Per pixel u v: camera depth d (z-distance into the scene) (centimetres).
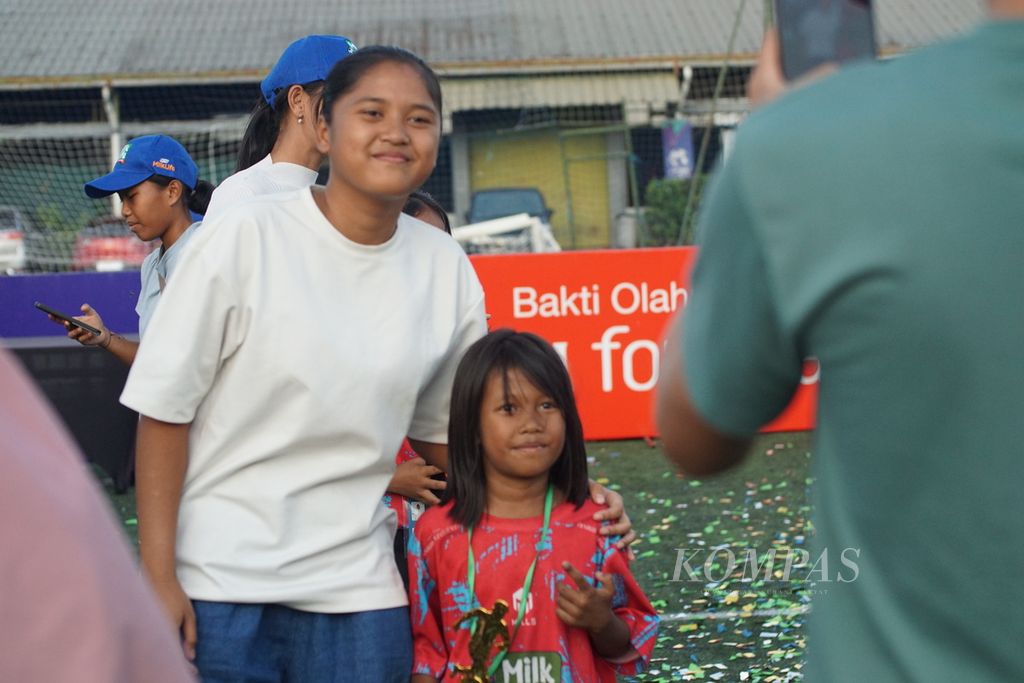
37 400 82
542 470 246
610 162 2242
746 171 108
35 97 2212
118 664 76
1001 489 101
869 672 111
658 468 657
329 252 220
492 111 2242
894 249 101
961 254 99
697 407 117
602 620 237
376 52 219
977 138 100
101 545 77
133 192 411
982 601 103
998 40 103
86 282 734
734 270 111
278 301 214
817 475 119
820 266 104
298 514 220
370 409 219
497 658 239
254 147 301
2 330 729
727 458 123
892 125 102
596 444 715
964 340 100
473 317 244
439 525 250
